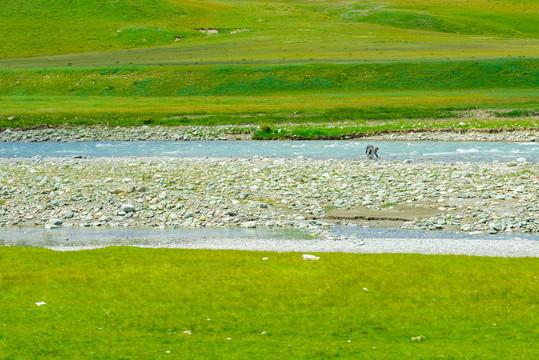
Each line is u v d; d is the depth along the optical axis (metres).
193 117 82.06
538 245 26.05
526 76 107.50
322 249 26.44
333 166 47.19
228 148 62.72
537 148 57.09
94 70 120.06
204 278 21.28
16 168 47.19
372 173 43.94
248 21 191.75
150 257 24.59
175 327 16.45
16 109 88.44
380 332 15.91
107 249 26.22
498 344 14.70
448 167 45.38
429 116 78.31
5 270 22.44
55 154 59.59
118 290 19.86
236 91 110.06
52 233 31.09
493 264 22.55
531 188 37.50
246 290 19.77
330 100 95.38
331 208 35.00
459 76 109.62
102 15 186.00
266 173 44.56
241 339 15.45
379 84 110.19
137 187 39.66
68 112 84.56
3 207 35.94
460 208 33.91
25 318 17.08
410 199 36.34
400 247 26.44
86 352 14.52
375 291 19.50
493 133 67.25
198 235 30.19
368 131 70.12
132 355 14.34
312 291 19.59
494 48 135.25
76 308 18.03
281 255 24.83
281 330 16.17
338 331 16.02
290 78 113.38
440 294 19.05
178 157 55.28
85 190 39.53
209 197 37.78
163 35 168.25
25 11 182.00
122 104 95.38
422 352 14.20
